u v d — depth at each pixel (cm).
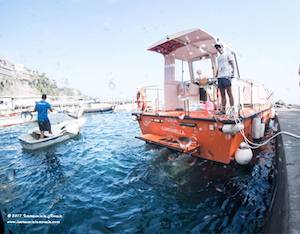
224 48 477
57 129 929
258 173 407
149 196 339
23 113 1675
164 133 510
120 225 267
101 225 268
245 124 420
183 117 437
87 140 873
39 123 756
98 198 341
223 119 361
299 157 249
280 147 343
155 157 540
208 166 429
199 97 614
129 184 389
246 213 280
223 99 449
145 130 584
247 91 600
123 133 1041
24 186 405
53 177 451
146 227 261
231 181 378
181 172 425
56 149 718
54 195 362
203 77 554
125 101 3694
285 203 165
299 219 138
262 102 754
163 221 272
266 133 682
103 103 3441
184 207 304
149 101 626
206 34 480
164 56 633
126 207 310
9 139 979
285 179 198
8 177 458
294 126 474
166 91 630
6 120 1504
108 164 519
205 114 455
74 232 257
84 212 300
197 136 425
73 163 548
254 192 338
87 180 422
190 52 624
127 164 510
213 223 263
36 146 706
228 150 382
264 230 223
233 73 437
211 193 341
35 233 260
